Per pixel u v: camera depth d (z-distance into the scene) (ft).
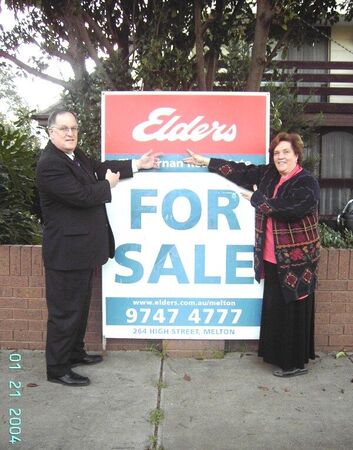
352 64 46.03
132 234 15.11
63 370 13.58
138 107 14.92
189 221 15.07
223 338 15.29
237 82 21.12
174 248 15.12
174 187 15.02
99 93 19.25
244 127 14.92
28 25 23.30
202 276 15.19
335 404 12.66
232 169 14.58
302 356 14.05
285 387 13.51
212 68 20.92
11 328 15.90
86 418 11.91
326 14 22.84
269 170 14.08
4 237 16.55
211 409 12.35
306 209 13.08
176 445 10.85
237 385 13.60
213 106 14.90
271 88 20.56
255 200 13.43
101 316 15.79
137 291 15.24
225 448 10.76
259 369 14.60
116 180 14.05
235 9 21.09
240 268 15.14
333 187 54.34
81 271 13.21
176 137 14.94
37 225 18.53
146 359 15.26
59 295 13.20
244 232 15.07
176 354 15.48
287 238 13.37
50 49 22.49
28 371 14.43
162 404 12.57
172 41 20.24
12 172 16.75
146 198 15.05
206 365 14.87
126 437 11.14
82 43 20.72
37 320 15.84
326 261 15.61
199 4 18.99
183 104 14.89
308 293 13.58
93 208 13.33
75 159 13.58
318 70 52.34
